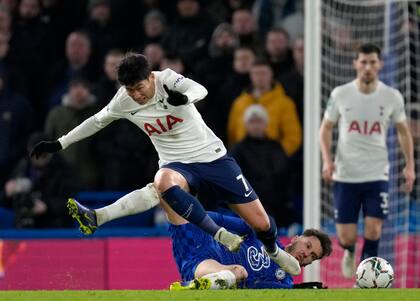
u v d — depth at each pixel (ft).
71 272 105.09
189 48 127.65
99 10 132.26
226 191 69.15
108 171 118.32
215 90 122.42
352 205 98.73
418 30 118.52
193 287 69.31
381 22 115.96
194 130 68.90
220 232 65.46
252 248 74.90
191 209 65.57
